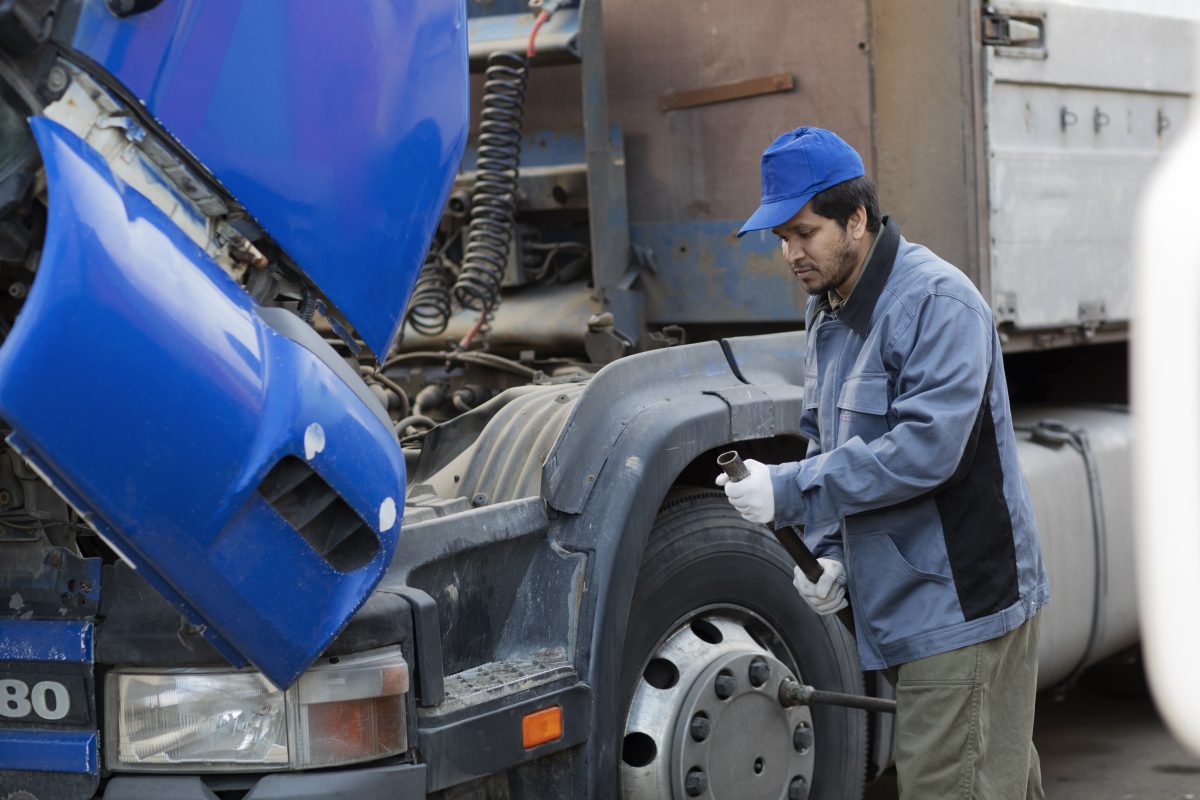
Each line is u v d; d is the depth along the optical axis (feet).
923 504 9.11
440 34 9.28
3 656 8.67
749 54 14.15
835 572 9.52
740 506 9.05
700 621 11.50
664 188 14.65
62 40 7.30
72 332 6.88
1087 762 17.44
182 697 8.45
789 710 11.47
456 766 8.99
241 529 7.55
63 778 8.61
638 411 10.74
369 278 8.74
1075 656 15.94
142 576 7.54
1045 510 15.29
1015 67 14.44
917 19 13.70
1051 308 15.19
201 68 7.74
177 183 7.77
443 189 9.39
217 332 7.48
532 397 11.26
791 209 9.06
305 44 8.23
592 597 10.00
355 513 7.97
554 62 14.15
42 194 7.38
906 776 9.25
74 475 6.99
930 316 8.95
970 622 9.03
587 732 9.90
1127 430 16.94
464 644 9.80
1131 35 16.31
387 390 12.84
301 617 7.84
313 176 8.30
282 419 7.62
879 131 13.69
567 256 14.87
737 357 11.89
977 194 13.91
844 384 9.41
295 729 8.40
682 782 10.64
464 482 10.70
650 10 14.60
